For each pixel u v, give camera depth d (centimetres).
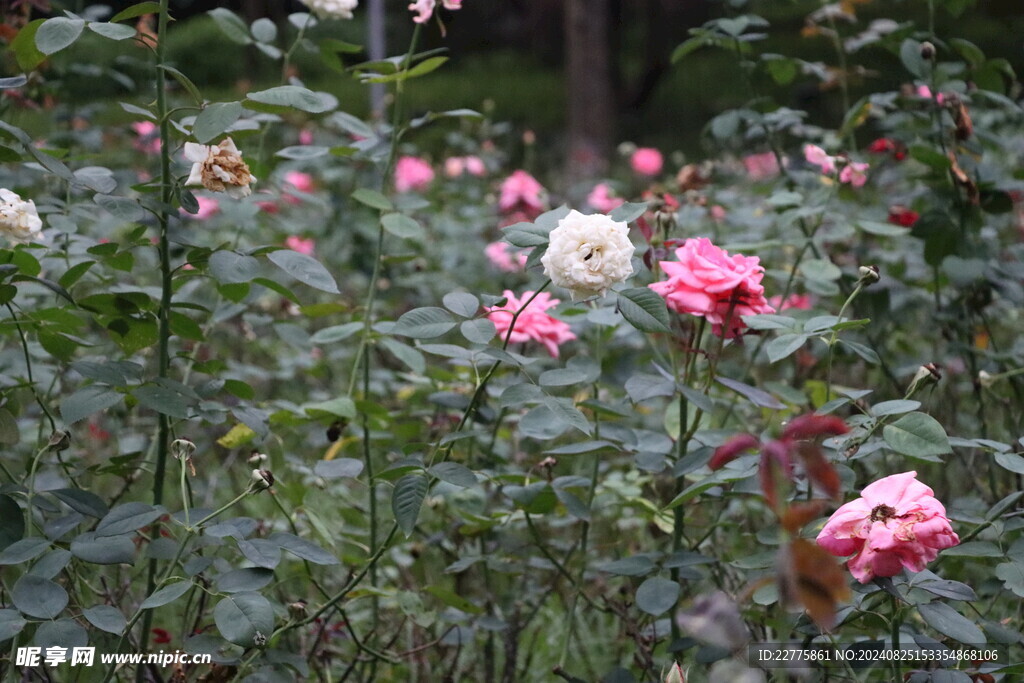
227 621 147
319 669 214
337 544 249
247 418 182
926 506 139
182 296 260
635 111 1262
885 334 288
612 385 265
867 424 163
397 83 231
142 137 345
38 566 151
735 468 166
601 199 423
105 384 166
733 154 533
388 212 230
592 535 272
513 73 1714
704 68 1483
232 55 1348
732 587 207
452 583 261
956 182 241
